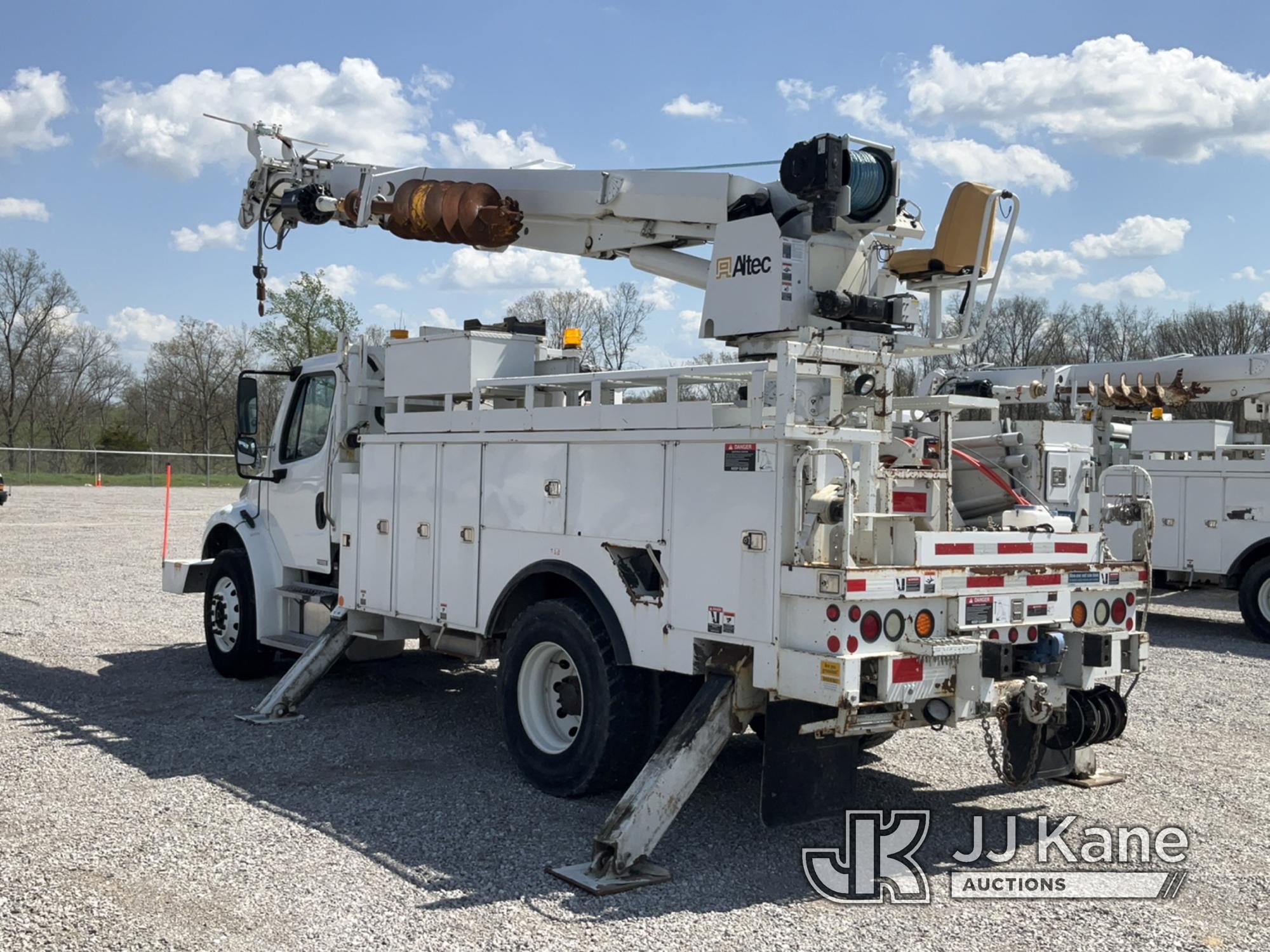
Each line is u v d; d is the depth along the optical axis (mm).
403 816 5449
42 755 6438
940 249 5961
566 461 5898
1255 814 5812
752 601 4855
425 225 7457
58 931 4000
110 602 13203
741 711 5023
